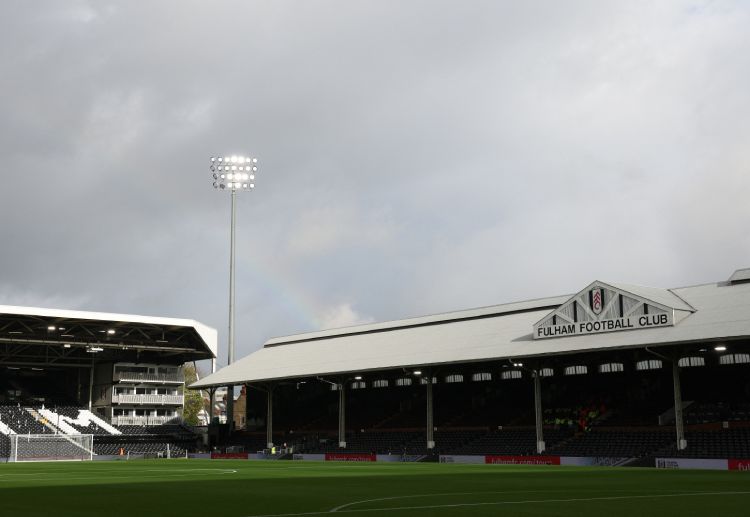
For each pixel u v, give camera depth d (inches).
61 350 4591.5
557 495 1203.2
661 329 2687.0
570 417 3408.0
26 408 4377.5
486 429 3619.6
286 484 1603.1
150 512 986.1
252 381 4033.0
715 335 2470.5
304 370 3841.0
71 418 4443.9
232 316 4564.5
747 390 3102.9
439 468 2509.8
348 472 2223.2
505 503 1058.7
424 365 3245.6
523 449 3230.8
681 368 3304.6
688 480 1656.0
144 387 4739.2
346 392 4586.6
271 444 4025.6
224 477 1950.1
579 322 2920.8
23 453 3873.0
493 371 3572.8
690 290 3048.7
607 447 2950.3
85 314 4197.8
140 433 4542.3
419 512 938.7
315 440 4099.4
